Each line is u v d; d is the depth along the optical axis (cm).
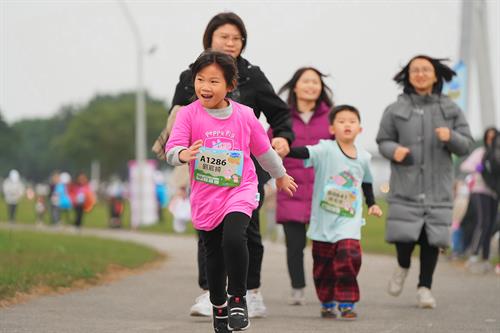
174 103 1872
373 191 2027
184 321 1786
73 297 2164
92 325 1698
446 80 2242
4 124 5416
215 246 1429
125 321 1773
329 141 1998
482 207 3198
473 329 1692
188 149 1331
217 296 1433
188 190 2323
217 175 1395
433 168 2177
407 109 2205
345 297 1864
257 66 1878
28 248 3588
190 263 3497
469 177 3850
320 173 1984
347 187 1961
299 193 2166
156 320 1800
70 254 3362
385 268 3266
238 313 1348
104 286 2466
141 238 5753
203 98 1371
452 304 2128
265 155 1441
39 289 2236
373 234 6075
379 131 2245
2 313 1834
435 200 2161
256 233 1850
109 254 3538
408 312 1983
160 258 3791
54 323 1716
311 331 1664
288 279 2819
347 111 1983
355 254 1902
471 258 3234
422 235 2164
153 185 8269
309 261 3688
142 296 2253
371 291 2452
